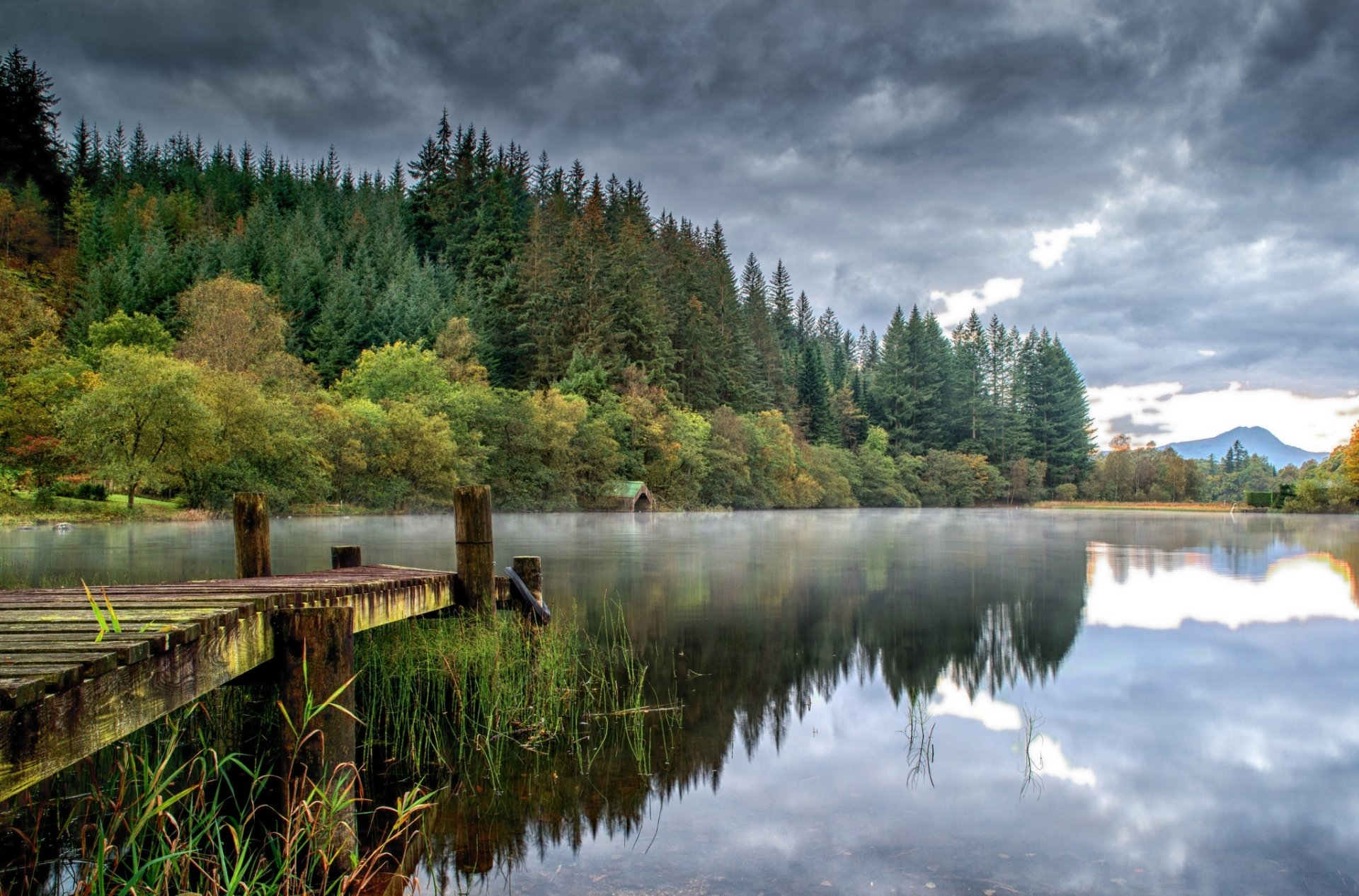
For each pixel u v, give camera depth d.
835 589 16.98
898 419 107.38
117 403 33.75
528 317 78.44
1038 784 5.99
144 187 112.38
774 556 25.17
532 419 57.56
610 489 61.72
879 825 5.19
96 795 4.22
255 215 101.56
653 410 68.19
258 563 8.27
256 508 8.27
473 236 108.88
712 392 84.06
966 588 17.25
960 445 107.94
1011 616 13.66
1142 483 111.06
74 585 13.98
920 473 101.56
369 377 60.34
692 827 5.09
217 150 140.88
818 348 109.19
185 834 4.66
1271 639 11.66
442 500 50.28
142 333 55.12
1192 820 5.38
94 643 3.42
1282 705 8.28
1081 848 4.89
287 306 75.06
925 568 21.45
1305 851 4.90
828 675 9.38
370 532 32.66
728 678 9.16
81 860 4.28
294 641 4.52
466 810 5.34
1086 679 9.33
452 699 7.61
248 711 6.88
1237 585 17.86
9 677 2.80
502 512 56.03
